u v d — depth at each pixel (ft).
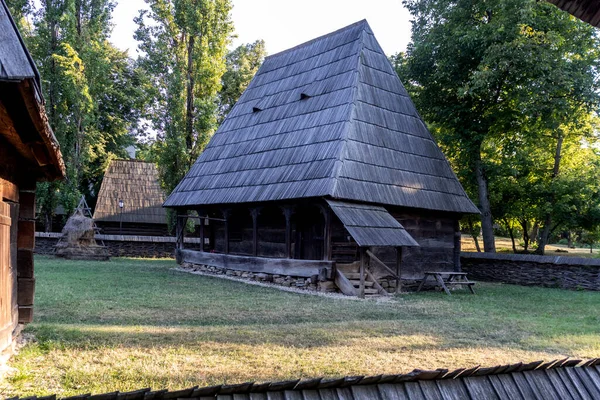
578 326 34.17
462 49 74.28
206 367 21.12
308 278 52.37
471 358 24.32
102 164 129.80
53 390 17.76
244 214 70.33
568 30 73.46
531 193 86.22
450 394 12.64
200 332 27.76
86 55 101.30
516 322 35.45
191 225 99.30
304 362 22.35
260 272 58.08
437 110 80.48
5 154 21.85
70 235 82.69
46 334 25.81
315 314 36.14
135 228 111.75
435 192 59.93
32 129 18.28
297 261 53.52
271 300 42.50
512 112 76.48
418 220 59.77
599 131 85.46
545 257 65.72
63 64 95.96
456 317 37.35
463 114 78.84
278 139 63.36
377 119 59.16
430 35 78.84
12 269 24.31
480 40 71.77
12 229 24.67
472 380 13.09
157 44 92.84
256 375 20.25
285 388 11.36
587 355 25.70
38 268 62.64
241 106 78.02
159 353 23.04
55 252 82.84
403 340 27.84
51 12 99.14
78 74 98.48
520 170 87.86
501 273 70.79
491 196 87.97
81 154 102.63
